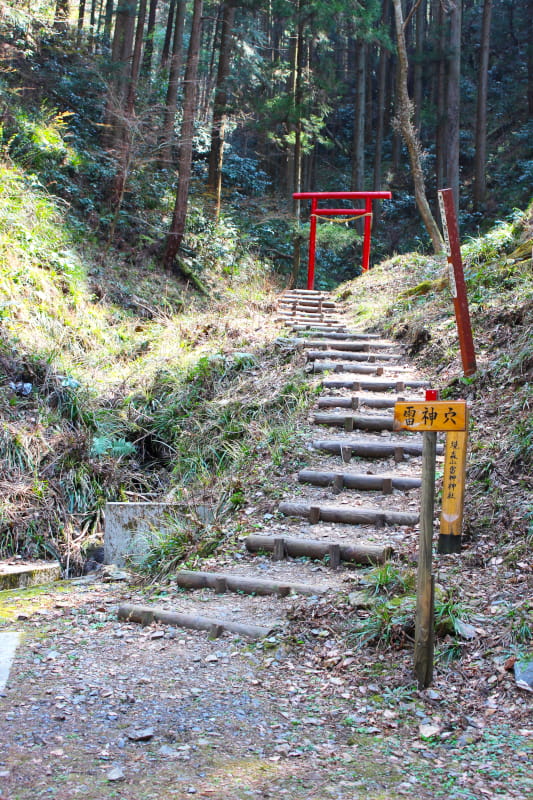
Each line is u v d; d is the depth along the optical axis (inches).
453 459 182.4
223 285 602.9
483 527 191.8
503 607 154.9
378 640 151.2
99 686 140.5
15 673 147.2
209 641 161.6
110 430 317.7
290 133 872.3
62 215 478.3
